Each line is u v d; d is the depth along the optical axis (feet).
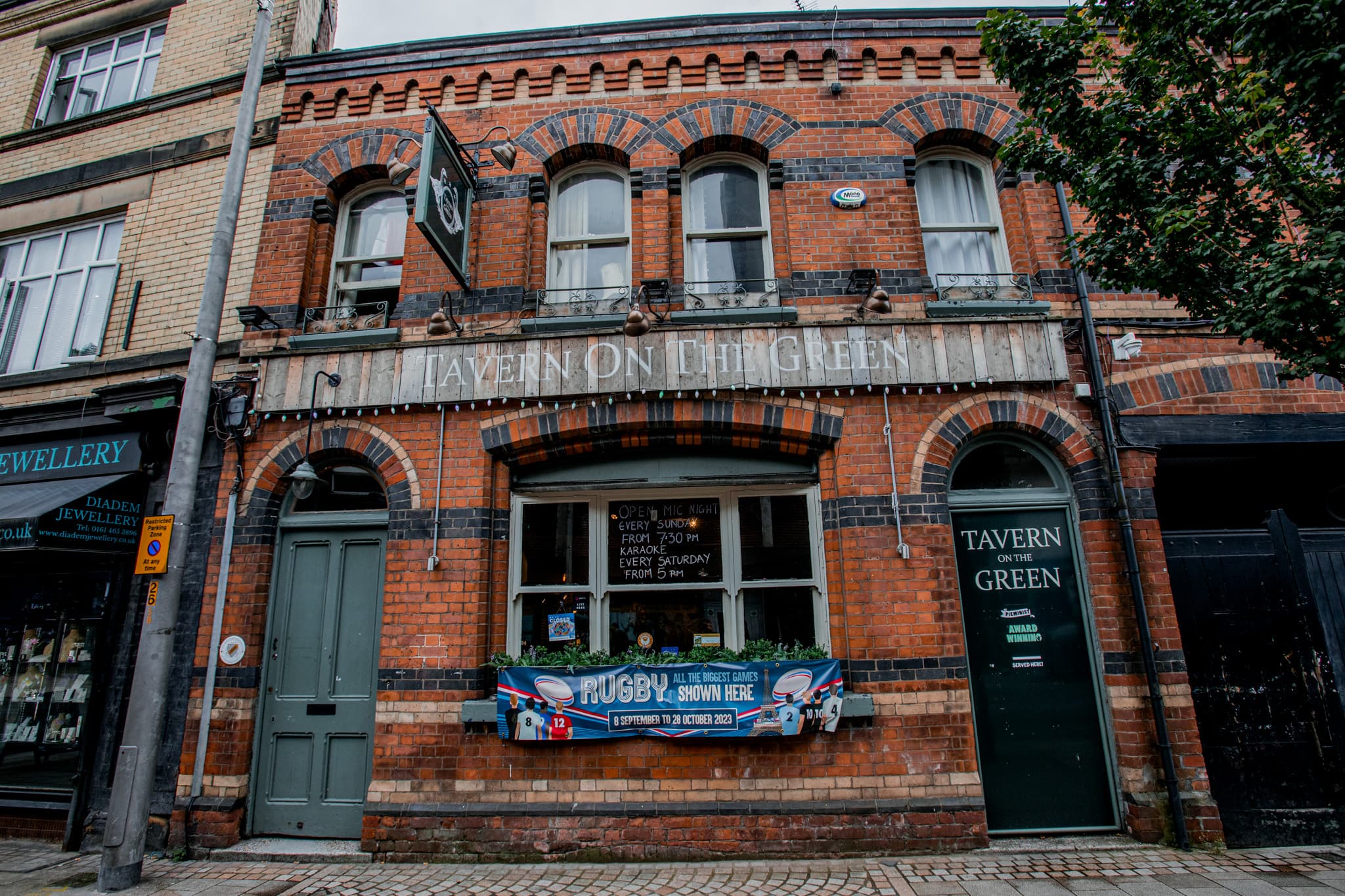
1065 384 20.57
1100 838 18.04
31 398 24.72
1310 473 21.76
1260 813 17.81
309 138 24.72
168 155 26.17
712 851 17.84
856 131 23.21
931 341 20.54
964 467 21.03
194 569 21.09
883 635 18.86
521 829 18.19
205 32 27.89
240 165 20.03
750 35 24.02
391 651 19.56
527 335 21.07
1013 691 19.25
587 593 20.49
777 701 18.20
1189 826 17.43
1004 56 17.25
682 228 23.15
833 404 20.45
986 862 16.87
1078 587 19.81
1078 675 19.29
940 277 22.79
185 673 20.34
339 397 21.34
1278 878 15.49
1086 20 16.35
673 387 20.38
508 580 20.63
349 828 19.34
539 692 18.67
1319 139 13.29
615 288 22.20
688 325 21.07
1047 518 20.33
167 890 16.34
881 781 18.10
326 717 20.13
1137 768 18.11
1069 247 19.75
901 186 22.67
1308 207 13.76
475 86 24.47
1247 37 12.59
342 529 21.43
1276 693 18.56
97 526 21.25
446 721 19.01
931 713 18.42
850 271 21.72
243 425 21.56
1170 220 14.08
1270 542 19.58
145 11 29.14
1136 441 19.99
